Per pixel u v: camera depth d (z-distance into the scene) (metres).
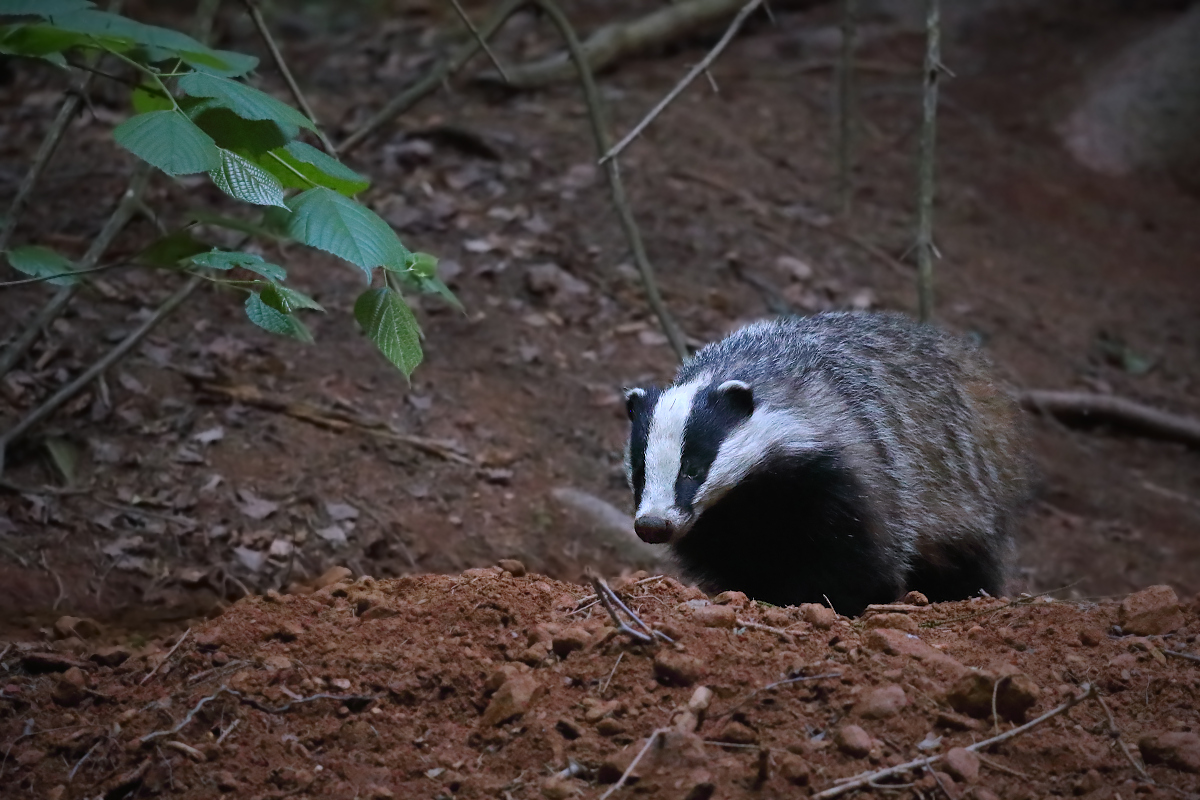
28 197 8.63
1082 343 15.82
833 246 16.03
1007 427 9.54
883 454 8.46
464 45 19.16
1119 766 5.21
